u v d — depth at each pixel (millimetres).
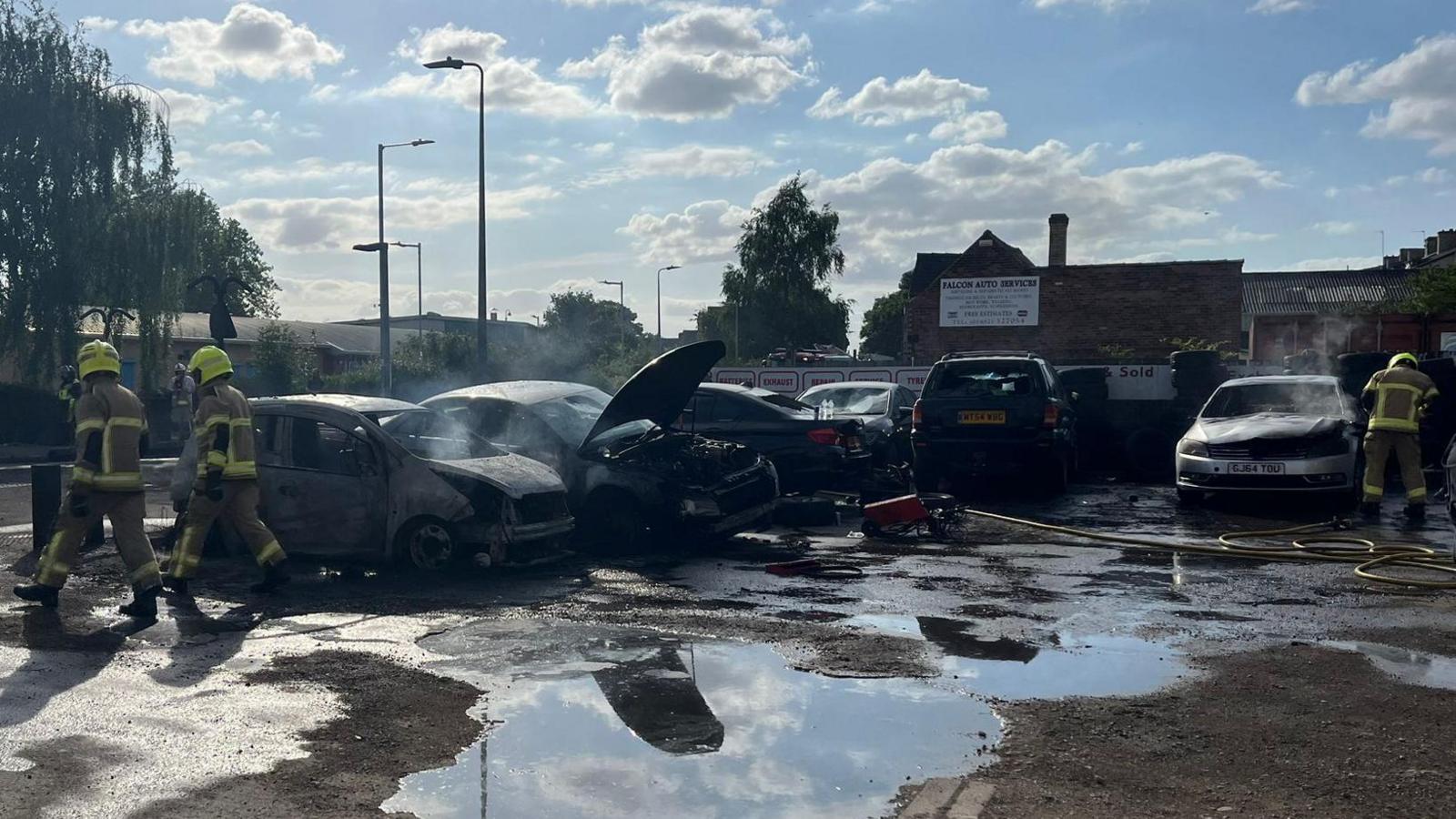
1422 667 5816
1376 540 10320
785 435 12641
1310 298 62375
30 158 27938
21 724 4926
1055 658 6023
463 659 6047
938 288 39688
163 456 23828
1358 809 3947
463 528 8664
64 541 7316
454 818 3906
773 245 52062
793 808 3979
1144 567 9016
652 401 10266
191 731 4844
